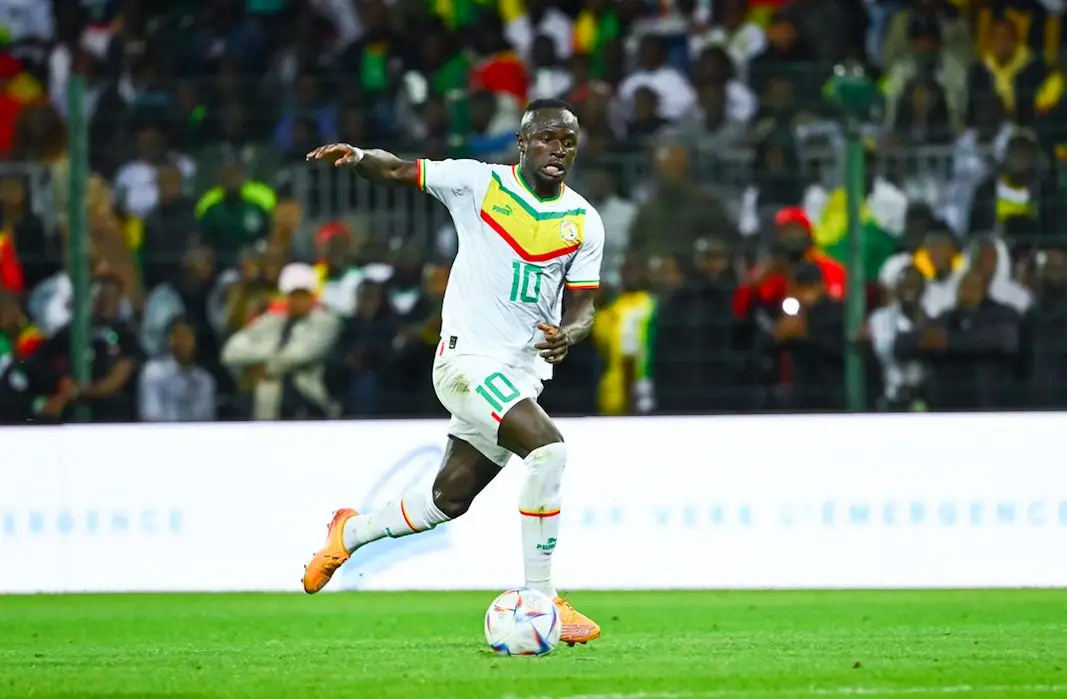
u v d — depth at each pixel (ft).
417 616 89.61
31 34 166.50
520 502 71.77
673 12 158.51
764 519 101.40
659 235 124.06
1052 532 100.37
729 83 145.69
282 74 152.35
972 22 145.38
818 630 82.12
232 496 102.63
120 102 144.25
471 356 71.46
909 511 100.83
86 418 116.16
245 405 122.11
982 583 100.32
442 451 102.32
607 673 65.87
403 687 62.23
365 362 121.19
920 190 125.80
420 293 123.24
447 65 151.64
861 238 115.34
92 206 127.03
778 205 126.41
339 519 75.66
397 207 126.82
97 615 91.50
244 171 129.29
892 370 118.62
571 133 70.49
